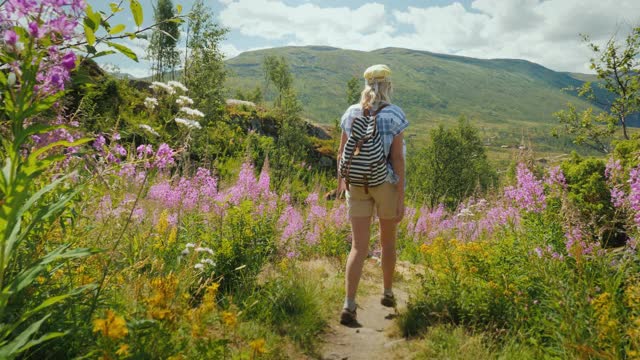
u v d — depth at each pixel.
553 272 3.59
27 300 2.34
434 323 3.98
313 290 4.46
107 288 2.87
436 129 61.72
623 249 4.51
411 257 8.34
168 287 2.64
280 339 3.60
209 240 4.42
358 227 4.28
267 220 5.03
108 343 2.01
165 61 36.59
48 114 2.54
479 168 58.81
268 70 72.44
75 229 2.83
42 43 1.87
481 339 3.50
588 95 20.80
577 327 3.13
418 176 60.53
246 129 26.12
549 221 4.25
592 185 5.85
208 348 2.46
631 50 19.38
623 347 2.95
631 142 5.80
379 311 4.64
